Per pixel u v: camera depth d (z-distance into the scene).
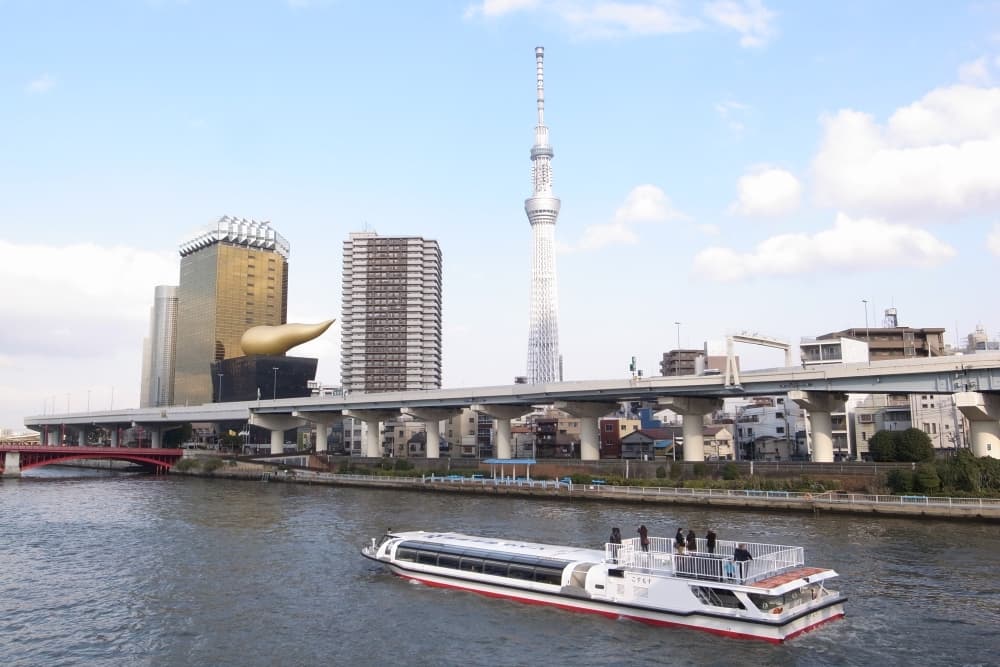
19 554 58.25
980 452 75.75
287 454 145.50
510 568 43.00
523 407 124.19
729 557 36.59
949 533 59.94
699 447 101.50
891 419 118.56
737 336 93.25
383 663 32.75
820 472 82.00
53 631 38.09
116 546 61.22
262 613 40.59
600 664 31.95
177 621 39.50
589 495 89.75
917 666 31.06
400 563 47.81
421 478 109.56
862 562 48.88
